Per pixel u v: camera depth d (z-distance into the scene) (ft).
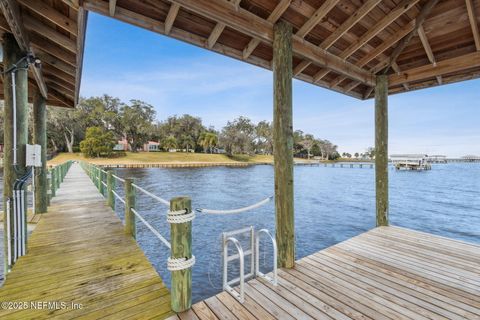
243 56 9.50
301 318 5.38
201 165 139.13
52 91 15.94
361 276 7.48
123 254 9.03
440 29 9.84
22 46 8.10
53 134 124.57
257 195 46.01
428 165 151.43
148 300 6.06
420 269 7.97
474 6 8.54
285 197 8.08
